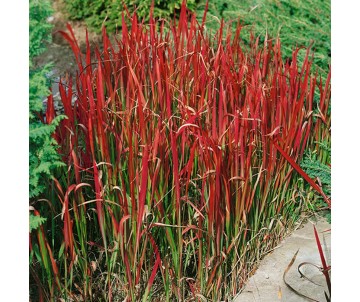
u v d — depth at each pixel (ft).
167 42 9.82
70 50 15.72
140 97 8.07
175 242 8.44
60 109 10.25
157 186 8.23
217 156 7.95
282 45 13.11
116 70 9.29
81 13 16.25
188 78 9.19
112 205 8.30
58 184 8.07
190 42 9.79
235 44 10.47
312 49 13.32
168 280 8.23
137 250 7.98
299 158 10.32
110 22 15.52
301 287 9.16
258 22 14.03
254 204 9.29
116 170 8.21
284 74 10.06
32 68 8.62
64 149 8.69
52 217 8.27
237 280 9.09
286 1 14.07
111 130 8.20
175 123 8.78
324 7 13.84
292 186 10.26
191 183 8.75
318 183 10.67
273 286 9.16
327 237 10.29
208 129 8.68
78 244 8.97
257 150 9.32
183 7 10.00
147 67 9.18
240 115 8.93
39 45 8.43
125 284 8.36
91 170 8.73
